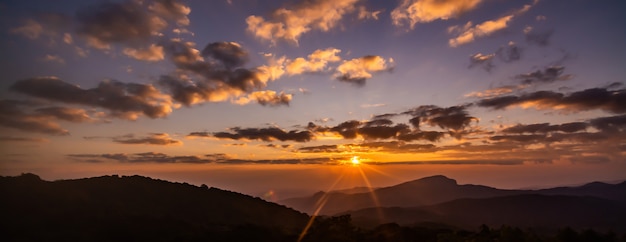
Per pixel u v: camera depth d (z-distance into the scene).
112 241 49.06
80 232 50.62
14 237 46.81
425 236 50.72
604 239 41.62
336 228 49.50
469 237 43.28
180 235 51.25
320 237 48.03
